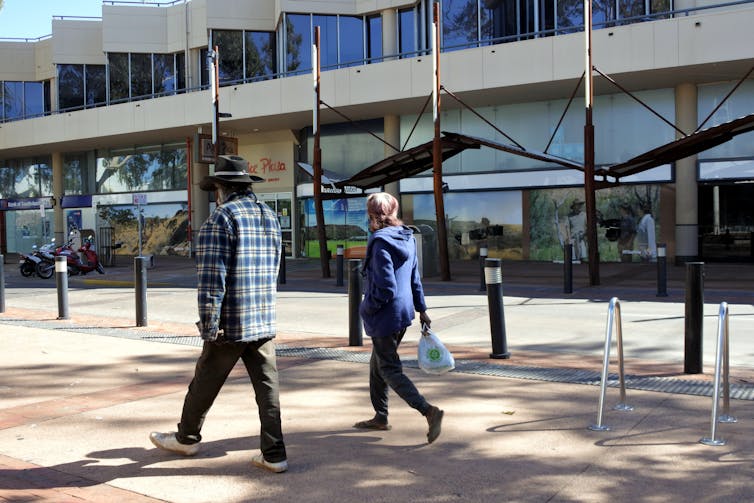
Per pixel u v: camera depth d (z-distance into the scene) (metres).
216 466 4.25
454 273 19.20
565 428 4.88
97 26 33.00
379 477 4.02
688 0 20.23
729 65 18.66
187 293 15.62
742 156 20.28
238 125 26.97
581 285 15.25
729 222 21.12
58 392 6.15
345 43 26.30
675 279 16.30
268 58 28.33
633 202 21.95
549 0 21.92
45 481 4.00
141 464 4.29
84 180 34.62
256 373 4.18
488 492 3.77
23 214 37.44
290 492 3.83
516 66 20.69
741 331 9.06
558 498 3.67
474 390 6.00
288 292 15.26
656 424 4.93
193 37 30.38
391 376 4.57
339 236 26.88
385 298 4.48
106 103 30.55
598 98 22.17
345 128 26.30
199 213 30.91
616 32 19.39
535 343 8.65
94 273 22.12
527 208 23.55
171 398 5.88
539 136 23.06
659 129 21.48
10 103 35.94
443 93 21.80
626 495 3.70
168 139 31.03
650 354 7.86
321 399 5.78
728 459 4.21
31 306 13.70
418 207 25.17
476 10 23.00
